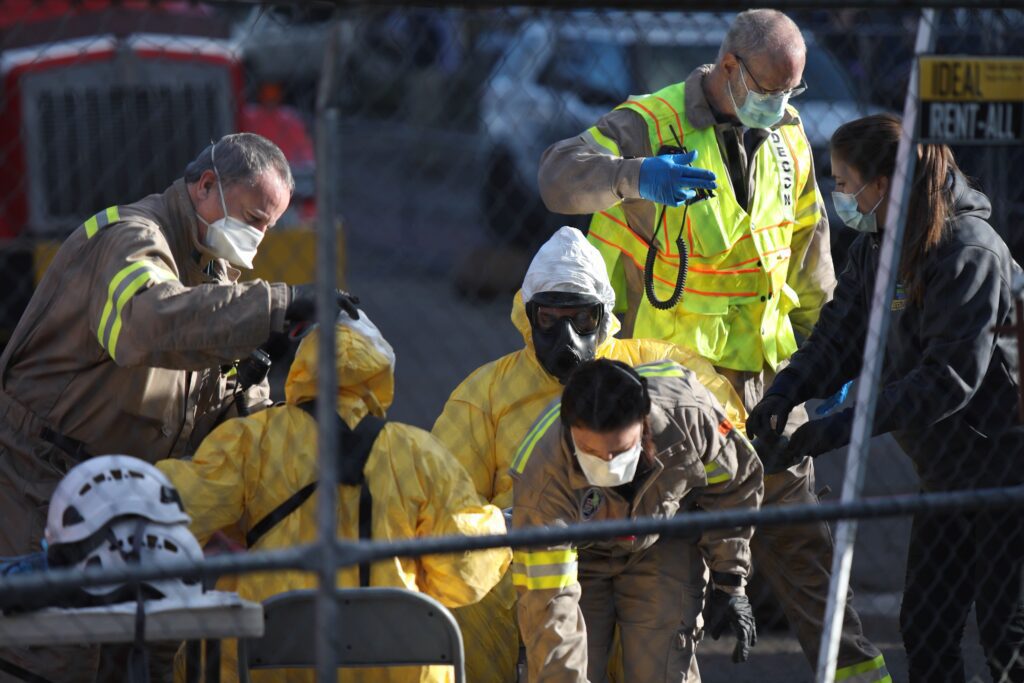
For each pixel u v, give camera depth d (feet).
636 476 40.91
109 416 43.86
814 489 50.39
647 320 52.54
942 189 43.16
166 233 44.09
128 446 44.47
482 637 44.86
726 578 42.73
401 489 40.27
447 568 40.32
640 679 43.01
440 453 41.29
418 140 148.25
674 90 51.88
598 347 48.42
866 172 43.88
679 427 40.93
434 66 123.24
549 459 40.81
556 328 46.80
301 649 38.19
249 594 41.14
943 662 47.47
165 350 40.22
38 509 43.52
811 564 48.60
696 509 43.86
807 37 90.74
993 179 61.05
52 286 43.65
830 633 36.99
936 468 45.98
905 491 78.54
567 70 117.19
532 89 120.26
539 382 48.37
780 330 53.67
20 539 43.50
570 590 40.22
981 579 45.78
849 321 48.42
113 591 34.60
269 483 40.45
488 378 49.01
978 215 44.16
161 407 44.27
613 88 114.42
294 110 110.83
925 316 43.45
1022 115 36.06
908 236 43.39
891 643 61.36
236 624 34.50
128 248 41.96
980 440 44.96
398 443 40.81
